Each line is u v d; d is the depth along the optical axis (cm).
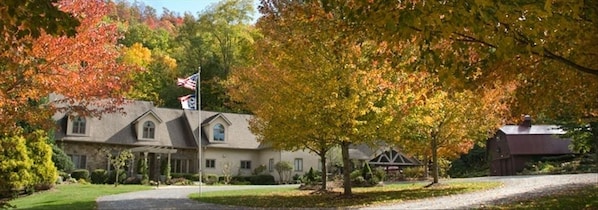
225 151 4159
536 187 1770
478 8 488
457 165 4828
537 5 500
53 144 3183
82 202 1745
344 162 1823
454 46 611
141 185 3167
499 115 2027
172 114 4231
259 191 2291
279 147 1905
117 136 3759
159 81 5697
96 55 1067
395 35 584
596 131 2631
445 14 498
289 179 3922
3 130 1039
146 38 6412
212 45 6212
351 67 1430
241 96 2094
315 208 1466
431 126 2042
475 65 672
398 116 1535
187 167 3997
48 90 1000
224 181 3800
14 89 959
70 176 3219
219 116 4159
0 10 452
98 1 1066
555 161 3984
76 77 1029
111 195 2120
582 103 962
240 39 6141
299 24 1211
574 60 704
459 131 2128
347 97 1481
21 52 714
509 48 547
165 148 3575
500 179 2502
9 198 2089
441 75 627
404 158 4041
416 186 2223
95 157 3659
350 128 1550
